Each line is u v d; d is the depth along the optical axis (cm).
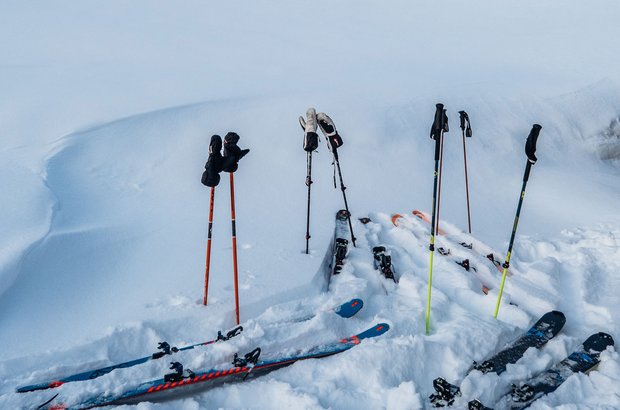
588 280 630
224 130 1052
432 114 1241
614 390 405
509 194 1005
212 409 391
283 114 1141
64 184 769
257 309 523
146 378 397
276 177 916
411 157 1063
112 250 612
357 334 480
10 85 1220
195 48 1914
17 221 611
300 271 591
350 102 1239
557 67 1811
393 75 1631
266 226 725
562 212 937
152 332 466
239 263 607
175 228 699
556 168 1168
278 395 393
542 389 416
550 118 1338
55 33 1973
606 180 1154
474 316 509
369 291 566
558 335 495
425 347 438
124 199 771
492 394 402
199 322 490
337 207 823
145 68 1543
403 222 788
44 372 400
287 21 2581
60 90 1203
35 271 538
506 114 1321
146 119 1024
